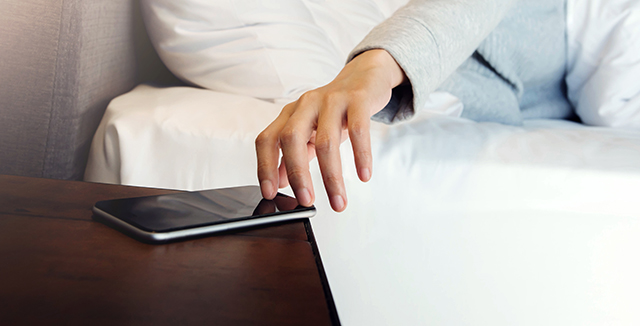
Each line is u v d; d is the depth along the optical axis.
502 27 0.90
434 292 0.59
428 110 0.88
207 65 0.74
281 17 0.75
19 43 0.59
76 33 0.61
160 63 0.94
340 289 0.58
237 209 0.34
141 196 0.36
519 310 0.58
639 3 0.95
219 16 0.71
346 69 0.53
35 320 0.19
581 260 0.59
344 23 0.85
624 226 0.58
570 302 0.59
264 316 0.20
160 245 0.27
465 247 0.60
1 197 0.33
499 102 0.93
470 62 0.96
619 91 0.95
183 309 0.20
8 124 0.61
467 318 0.58
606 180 0.59
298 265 0.26
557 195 0.59
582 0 1.00
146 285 0.22
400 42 0.56
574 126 0.98
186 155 0.58
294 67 0.75
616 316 0.58
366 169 0.38
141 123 0.59
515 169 0.60
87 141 0.68
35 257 0.24
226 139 0.58
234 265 0.25
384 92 0.49
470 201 0.60
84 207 0.33
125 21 0.78
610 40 0.97
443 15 0.63
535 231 0.59
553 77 1.05
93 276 0.23
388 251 0.60
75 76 0.62
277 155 0.40
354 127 0.40
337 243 0.58
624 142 0.72
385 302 0.59
